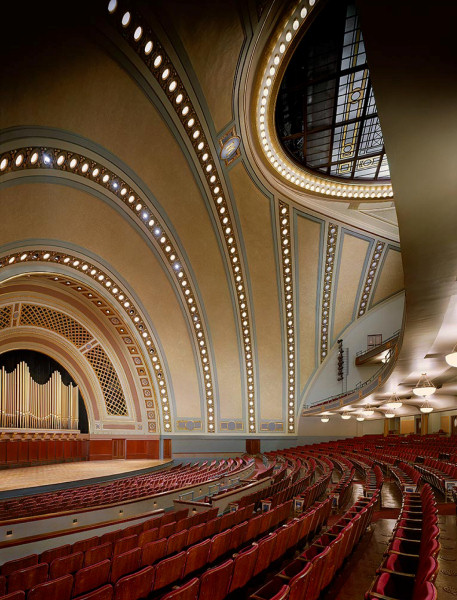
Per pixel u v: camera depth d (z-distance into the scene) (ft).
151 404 68.08
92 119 35.91
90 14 27.61
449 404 66.39
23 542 18.56
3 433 51.55
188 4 31.19
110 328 62.90
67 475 45.14
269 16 33.91
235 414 73.10
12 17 23.66
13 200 35.50
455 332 25.63
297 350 74.23
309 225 63.00
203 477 41.96
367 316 75.00
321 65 42.57
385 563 12.00
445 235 13.82
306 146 53.83
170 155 45.73
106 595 10.50
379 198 60.54
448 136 10.11
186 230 56.39
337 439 77.56
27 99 29.71
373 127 50.37
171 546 16.20
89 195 42.60
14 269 41.16
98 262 51.75
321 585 11.93
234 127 45.50
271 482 37.52
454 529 19.98
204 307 66.39
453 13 7.29
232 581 12.25
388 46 8.16
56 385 60.29
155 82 36.50
